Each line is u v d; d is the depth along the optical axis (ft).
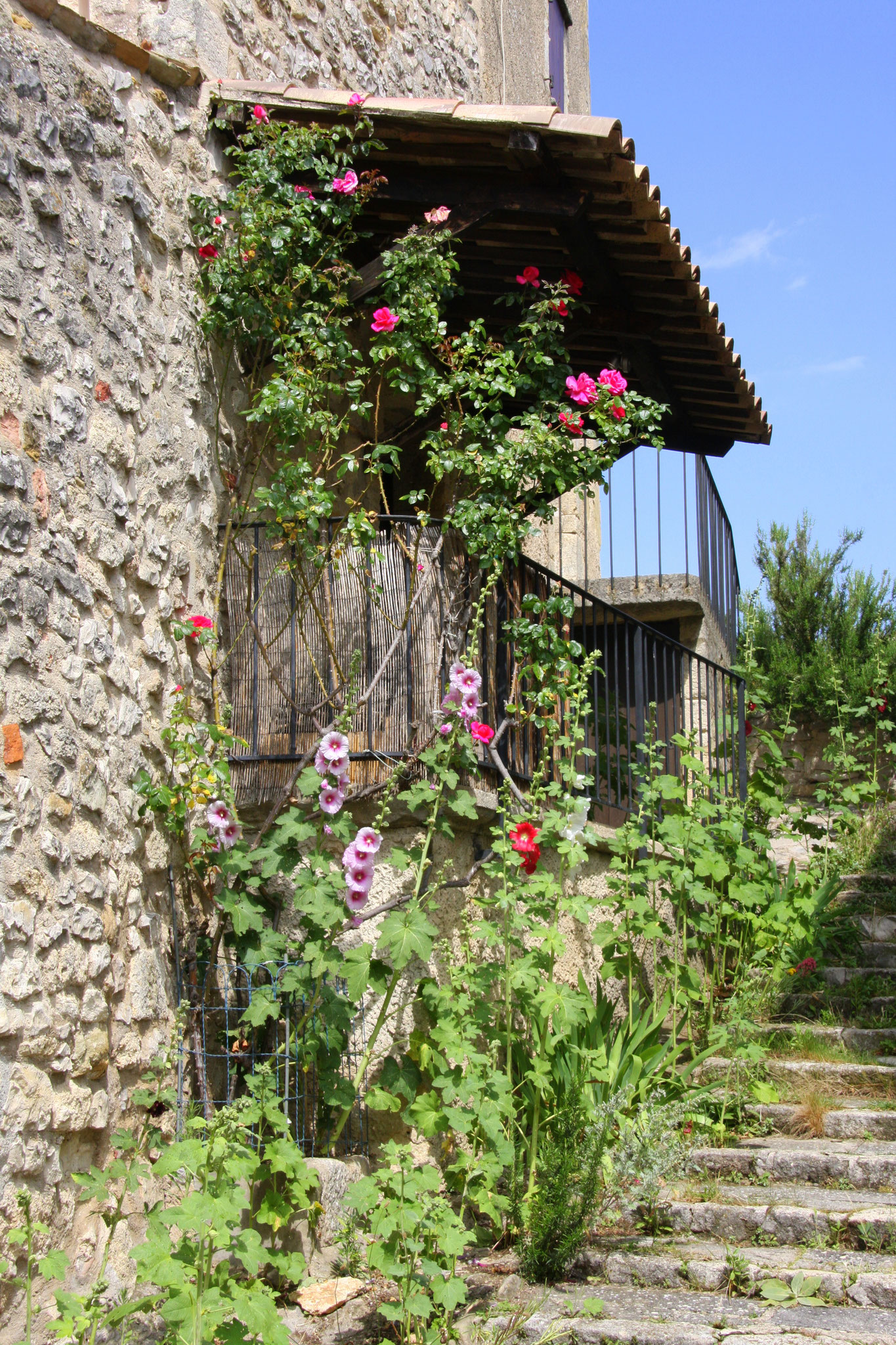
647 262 16.81
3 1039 10.00
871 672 30.89
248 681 14.92
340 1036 12.92
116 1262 11.30
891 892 23.20
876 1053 17.99
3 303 10.94
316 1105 13.12
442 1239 10.52
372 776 14.38
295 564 14.32
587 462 15.97
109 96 13.14
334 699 14.53
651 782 18.13
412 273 15.56
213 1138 9.49
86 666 11.73
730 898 19.83
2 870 10.18
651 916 16.58
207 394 14.89
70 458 11.73
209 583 14.73
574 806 14.79
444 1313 11.02
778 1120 16.05
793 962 20.10
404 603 14.82
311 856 12.82
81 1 15.58
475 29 26.32
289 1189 11.64
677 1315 11.05
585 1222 12.34
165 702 13.44
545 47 31.12
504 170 15.52
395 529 14.99
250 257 14.89
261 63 17.44
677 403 21.56
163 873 13.02
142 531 13.08
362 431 19.07
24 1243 9.67
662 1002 16.70
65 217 12.05
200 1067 12.98
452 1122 12.05
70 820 11.23
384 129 15.17
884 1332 10.43
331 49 19.72
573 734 15.81
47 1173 10.46
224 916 13.92
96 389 12.34
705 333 18.63
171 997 12.87
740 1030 16.89
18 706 10.59
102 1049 11.39
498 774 16.02
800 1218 12.68
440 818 13.70
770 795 24.11
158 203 14.01
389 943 12.34
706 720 27.76
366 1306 11.51
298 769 14.01
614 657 19.67
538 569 17.33
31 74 11.71
